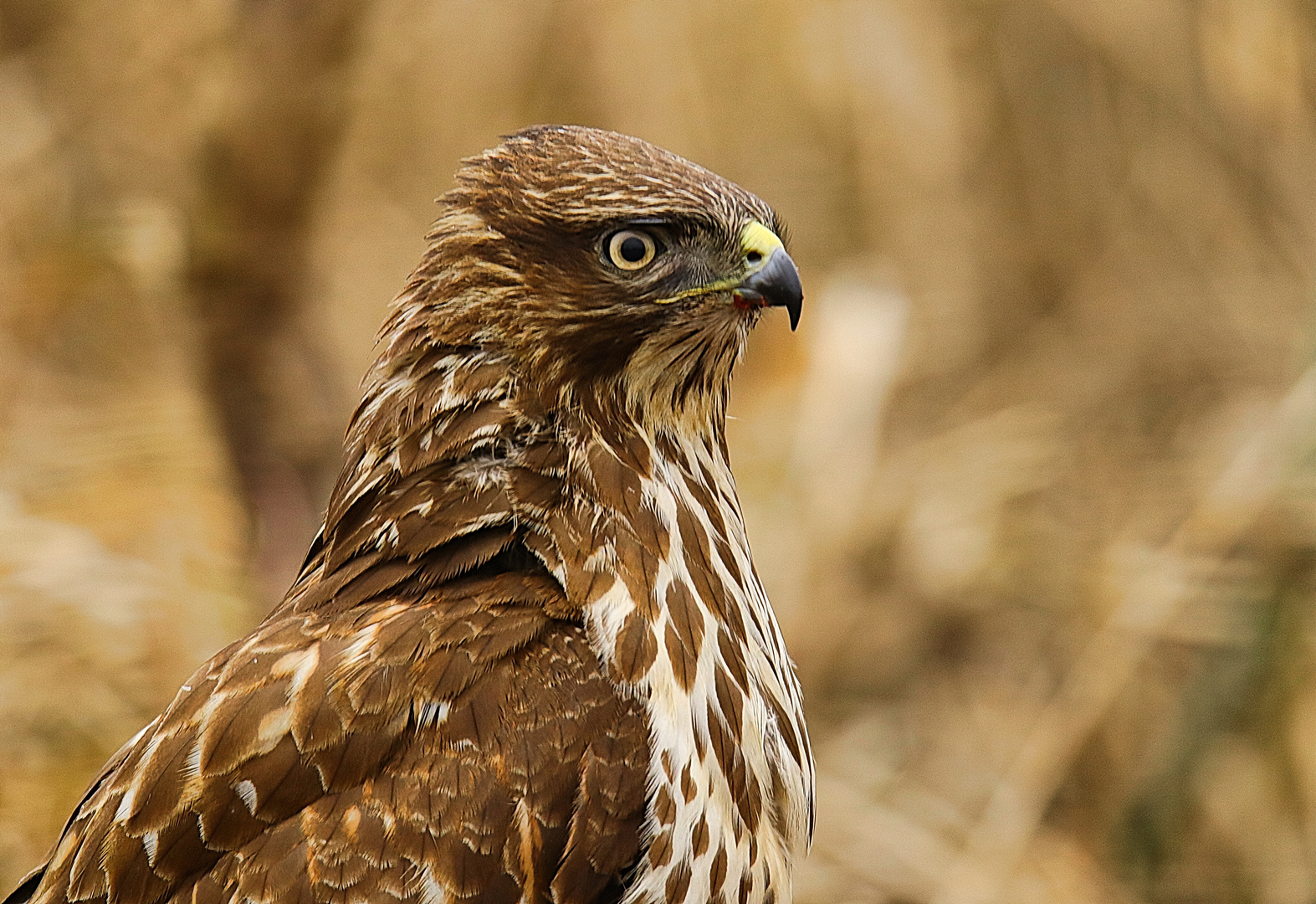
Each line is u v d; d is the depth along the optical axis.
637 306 7.20
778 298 7.27
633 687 6.79
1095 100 16.80
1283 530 12.52
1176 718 12.52
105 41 14.66
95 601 11.09
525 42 15.78
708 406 7.59
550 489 7.05
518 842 6.59
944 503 14.41
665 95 15.95
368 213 15.27
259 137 11.87
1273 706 12.40
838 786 12.98
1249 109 16.64
